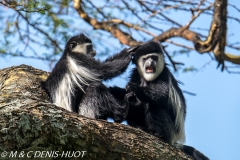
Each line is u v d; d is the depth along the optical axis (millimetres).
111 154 14602
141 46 22188
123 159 14711
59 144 14008
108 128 14992
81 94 20734
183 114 21250
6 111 13812
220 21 25719
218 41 26312
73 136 14133
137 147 15008
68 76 20797
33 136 13719
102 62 21984
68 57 21578
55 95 20500
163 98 20234
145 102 19969
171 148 15844
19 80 20484
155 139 15734
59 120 14156
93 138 14453
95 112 19609
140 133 15523
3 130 13328
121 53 22000
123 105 19984
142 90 19875
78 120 14594
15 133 13492
